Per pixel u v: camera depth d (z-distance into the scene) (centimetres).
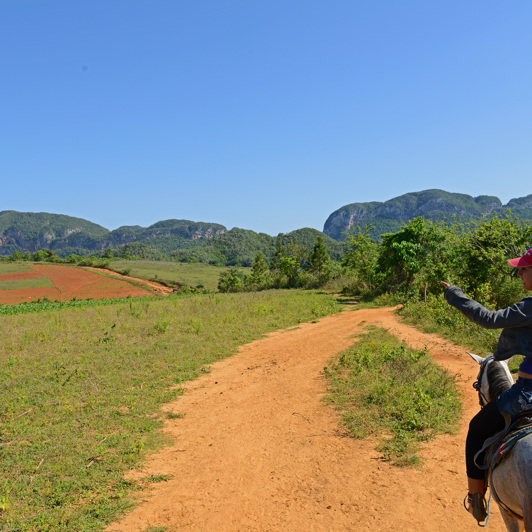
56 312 3039
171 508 534
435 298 2005
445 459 612
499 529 452
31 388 1009
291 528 485
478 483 333
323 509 518
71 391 989
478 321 293
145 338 1583
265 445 718
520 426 285
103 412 862
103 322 2008
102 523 499
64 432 764
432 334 1532
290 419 826
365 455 648
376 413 796
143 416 852
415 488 545
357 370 1070
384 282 3150
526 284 293
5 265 13575
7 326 1975
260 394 994
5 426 785
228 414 874
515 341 291
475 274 2133
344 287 3909
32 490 570
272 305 2516
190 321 1933
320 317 2188
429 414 752
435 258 2809
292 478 600
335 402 890
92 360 1266
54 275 11219
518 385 293
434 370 997
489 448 314
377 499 528
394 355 1100
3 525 491
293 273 5578
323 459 649
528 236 2042
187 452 702
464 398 849
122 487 582
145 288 9025
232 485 590
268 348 1484
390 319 1977
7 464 642
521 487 264
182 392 1014
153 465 653
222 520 507
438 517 483
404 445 660
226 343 1536
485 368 379
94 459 661
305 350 1423
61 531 482
